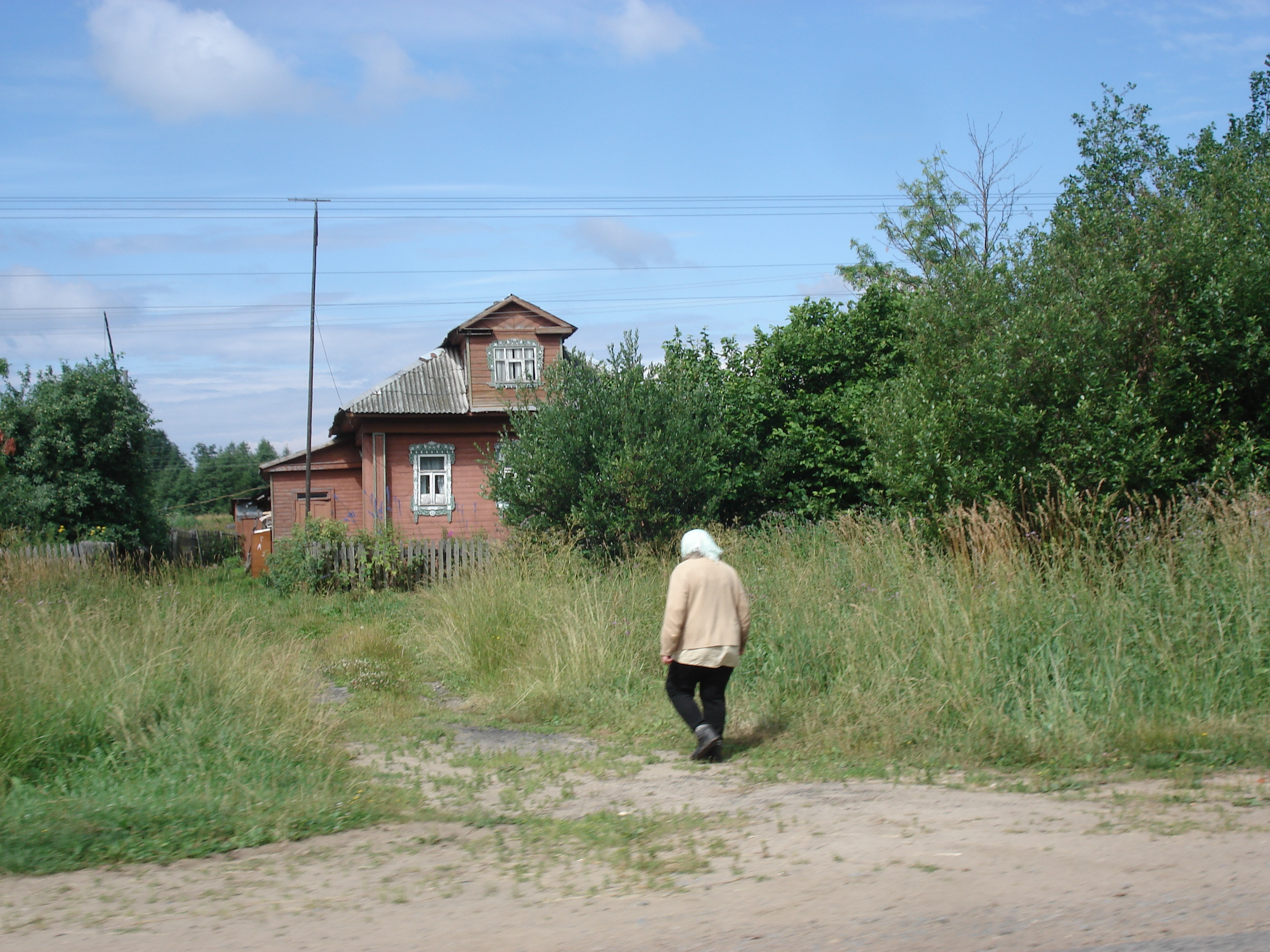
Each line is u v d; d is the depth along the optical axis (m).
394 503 24.78
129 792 5.43
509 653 10.02
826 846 4.37
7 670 6.43
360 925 3.58
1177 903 3.49
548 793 5.82
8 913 3.78
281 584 17.80
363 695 9.19
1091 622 7.40
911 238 30.39
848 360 18.58
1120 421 9.39
